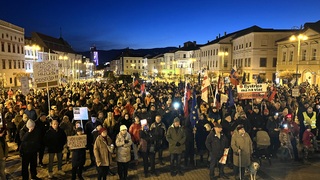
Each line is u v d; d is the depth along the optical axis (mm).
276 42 52688
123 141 8781
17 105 14430
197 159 11391
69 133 10602
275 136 11094
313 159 11148
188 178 9391
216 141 9109
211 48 74312
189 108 13219
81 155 8688
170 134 9672
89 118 12109
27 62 63719
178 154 9727
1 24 50844
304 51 43938
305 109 12797
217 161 9797
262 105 13461
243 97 13227
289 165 10531
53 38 94500
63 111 13023
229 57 68625
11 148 12805
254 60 56156
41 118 9750
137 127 10320
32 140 8758
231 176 9516
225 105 14055
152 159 9758
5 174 9180
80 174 9000
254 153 10828
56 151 9289
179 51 94688
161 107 14078
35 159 8938
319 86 39875
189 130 10570
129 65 143000
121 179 8992
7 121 13617
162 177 9484
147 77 99812
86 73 135750
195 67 89000
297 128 11414
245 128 10742
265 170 10039
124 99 17219
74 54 104812
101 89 28359
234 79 15609
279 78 45000
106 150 8305
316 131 12578
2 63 51438
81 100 16016
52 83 12562
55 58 82938
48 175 9445
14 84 55938
